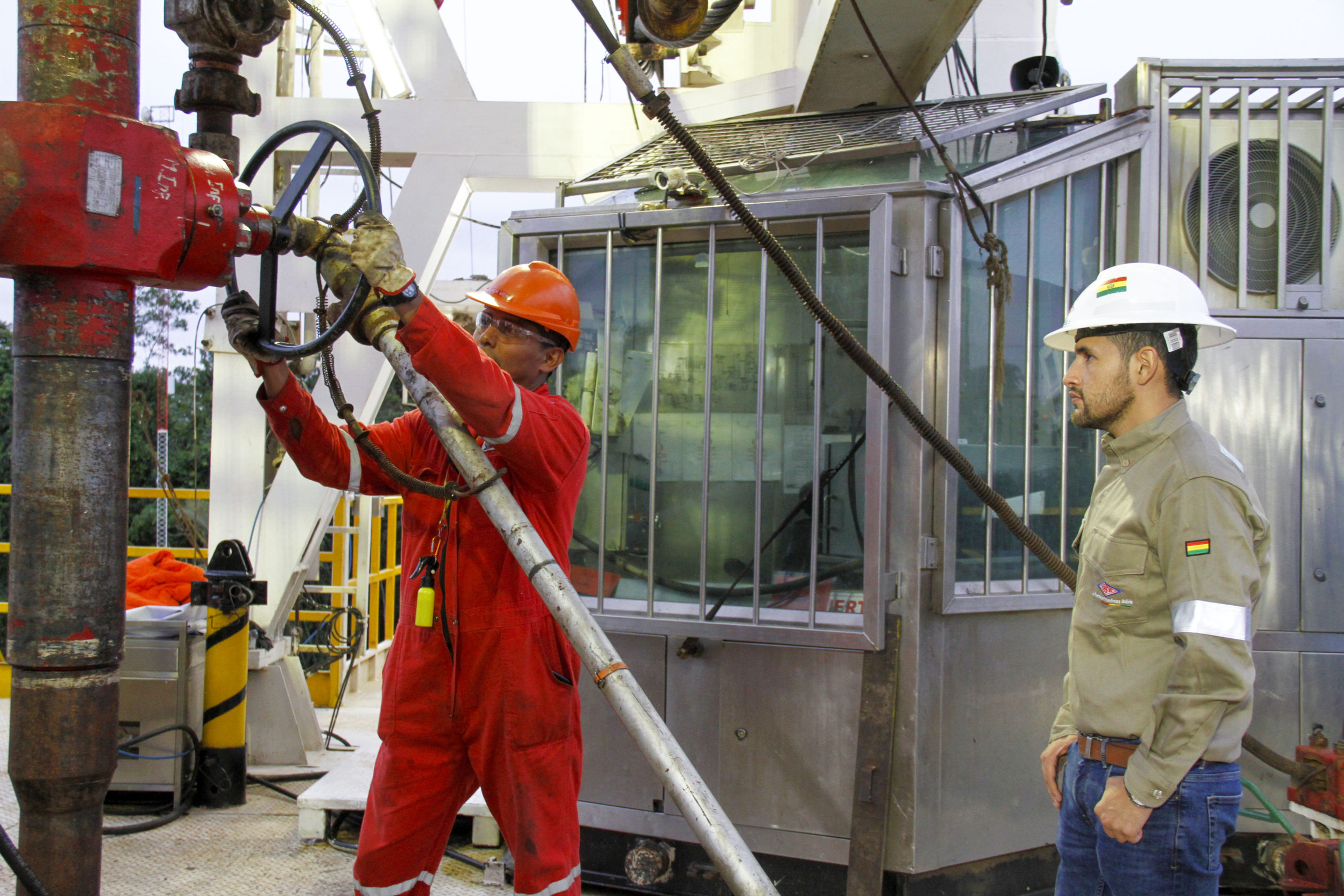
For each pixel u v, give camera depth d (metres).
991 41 4.72
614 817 3.04
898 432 2.79
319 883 3.08
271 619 4.14
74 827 1.43
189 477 10.29
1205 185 3.25
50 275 1.37
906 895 2.74
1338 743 2.67
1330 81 3.22
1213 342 2.27
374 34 4.12
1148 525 1.83
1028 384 3.03
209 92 1.77
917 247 2.81
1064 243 3.12
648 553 3.06
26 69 1.38
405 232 4.08
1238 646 1.69
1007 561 2.97
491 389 1.71
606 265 3.18
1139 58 3.23
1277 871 3.09
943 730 2.79
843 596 2.91
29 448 1.38
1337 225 3.33
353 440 2.05
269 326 1.83
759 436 2.92
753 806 2.88
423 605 2.03
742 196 2.97
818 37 3.69
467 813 3.28
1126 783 1.76
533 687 2.01
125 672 3.69
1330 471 3.20
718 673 2.93
